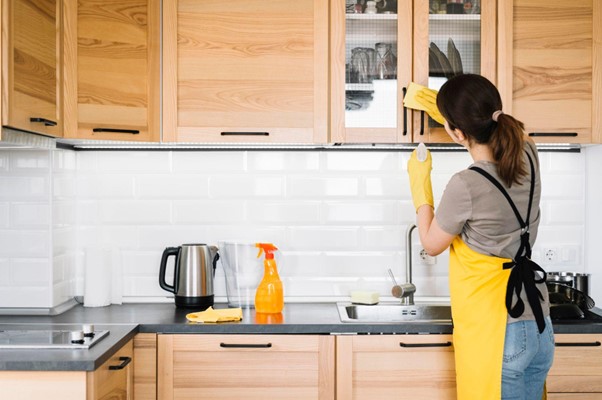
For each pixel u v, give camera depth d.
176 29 2.71
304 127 2.72
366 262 3.01
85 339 2.15
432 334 2.44
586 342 2.44
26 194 2.74
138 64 2.68
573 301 2.67
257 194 3.00
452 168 3.00
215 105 2.72
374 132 2.72
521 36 2.73
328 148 3.00
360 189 3.01
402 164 3.02
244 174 3.01
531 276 2.18
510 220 2.16
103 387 2.05
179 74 2.72
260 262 2.85
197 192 3.00
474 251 2.22
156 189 3.00
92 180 3.00
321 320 2.51
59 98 2.54
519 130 2.11
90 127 2.59
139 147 2.98
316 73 2.71
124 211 3.00
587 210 3.04
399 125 2.72
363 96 2.73
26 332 2.31
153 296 3.00
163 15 2.71
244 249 2.82
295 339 2.44
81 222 3.00
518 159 2.09
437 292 3.01
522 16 2.73
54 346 2.07
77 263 3.00
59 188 2.81
